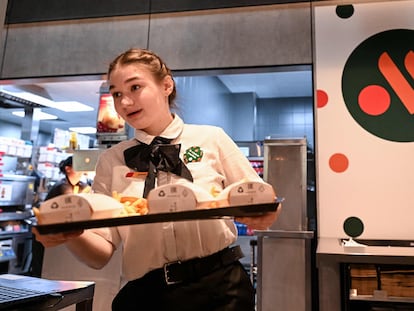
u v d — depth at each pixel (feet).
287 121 20.92
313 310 7.99
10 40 10.36
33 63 10.09
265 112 21.27
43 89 14.34
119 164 3.25
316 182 7.96
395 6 8.31
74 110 18.70
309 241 7.61
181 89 13.15
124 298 2.96
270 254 7.70
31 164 13.78
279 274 7.60
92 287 3.70
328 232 7.68
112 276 7.52
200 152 3.12
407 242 7.18
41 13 9.75
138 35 9.68
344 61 8.27
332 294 7.52
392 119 7.87
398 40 8.17
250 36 9.09
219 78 18.35
